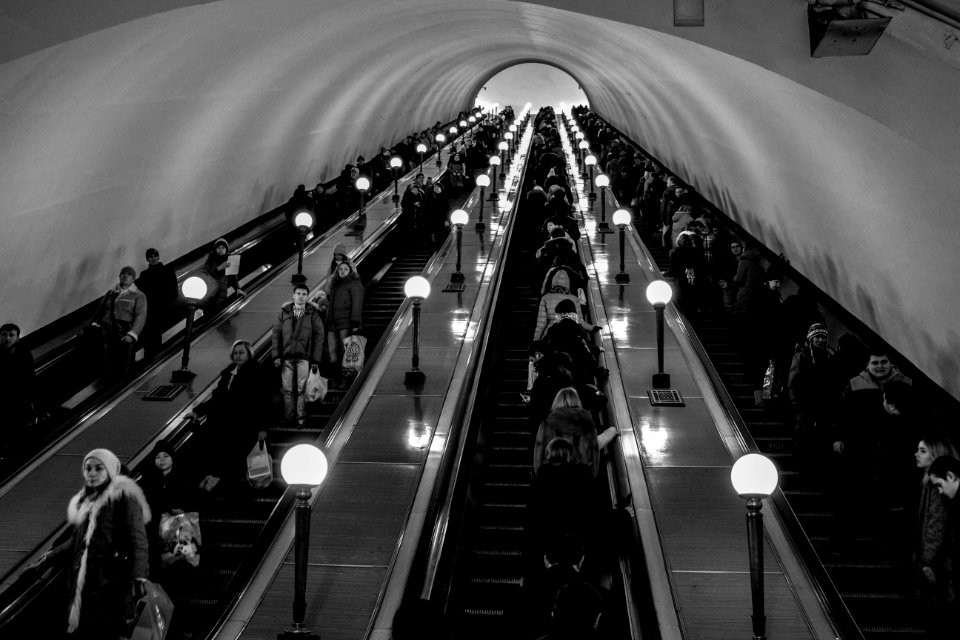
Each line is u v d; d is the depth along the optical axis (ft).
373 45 68.08
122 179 44.86
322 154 80.12
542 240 50.88
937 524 19.93
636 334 40.73
